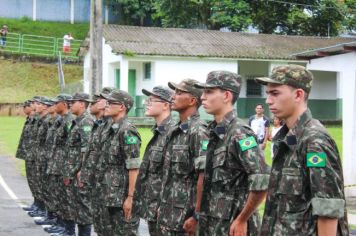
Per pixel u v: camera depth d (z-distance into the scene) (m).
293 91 4.52
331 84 35.09
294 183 4.40
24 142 13.52
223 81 5.66
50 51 48.00
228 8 39.41
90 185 8.71
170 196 6.33
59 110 10.89
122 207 7.77
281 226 4.43
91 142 8.82
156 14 45.81
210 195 5.64
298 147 4.42
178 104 6.49
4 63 44.97
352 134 13.34
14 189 15.48
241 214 5.29
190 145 6.25
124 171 7.81
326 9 40.94
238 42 34.41
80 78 44.78
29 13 52.66
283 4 40.75
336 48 13.34
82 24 53.09
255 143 5.42
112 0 51.69
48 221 11.40
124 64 31.06
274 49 33.94
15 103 38.78
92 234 10.47
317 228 4.28
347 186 13.20
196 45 32.88
